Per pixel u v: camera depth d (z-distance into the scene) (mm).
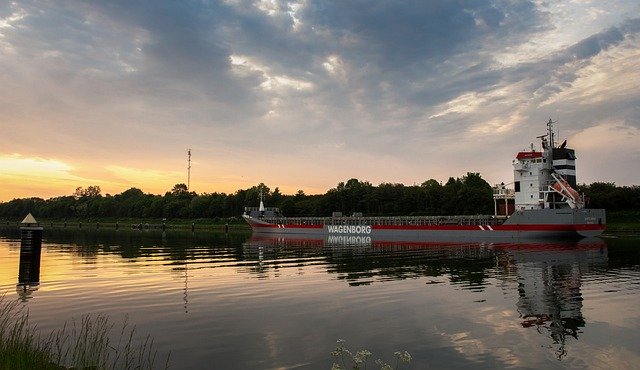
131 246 65938
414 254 49594
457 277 31812
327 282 30219
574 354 15320
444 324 19094
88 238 89188
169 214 181500
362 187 138250
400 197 128250
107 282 30734
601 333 17672
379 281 30391
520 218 69500
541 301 23453
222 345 16453
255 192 159750
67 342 16812
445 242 68562
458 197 113188
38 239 31484
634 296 24609
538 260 41812
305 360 14797
